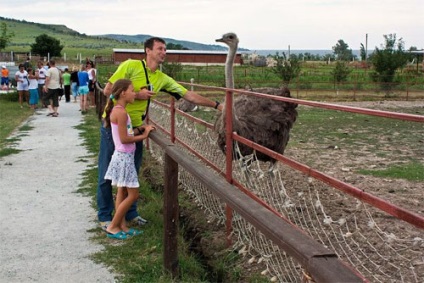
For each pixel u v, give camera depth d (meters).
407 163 9.16
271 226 2.52
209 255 5.22
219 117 6.20
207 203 6.37
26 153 10.24
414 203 6.58
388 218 5.78
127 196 5.62
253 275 4.61
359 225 5.52
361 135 12.73
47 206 6.68
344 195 6.73
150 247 5.22
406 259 4.29
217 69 46.78
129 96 5.31
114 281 4.53
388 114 2.63
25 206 6.69
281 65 31.64
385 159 9.55
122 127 5.29
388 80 32.00
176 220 4.52
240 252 5.06
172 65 32.25
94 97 20.28
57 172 8.57
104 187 5.78
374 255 4.67
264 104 6.54
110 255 5.07
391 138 12.24
